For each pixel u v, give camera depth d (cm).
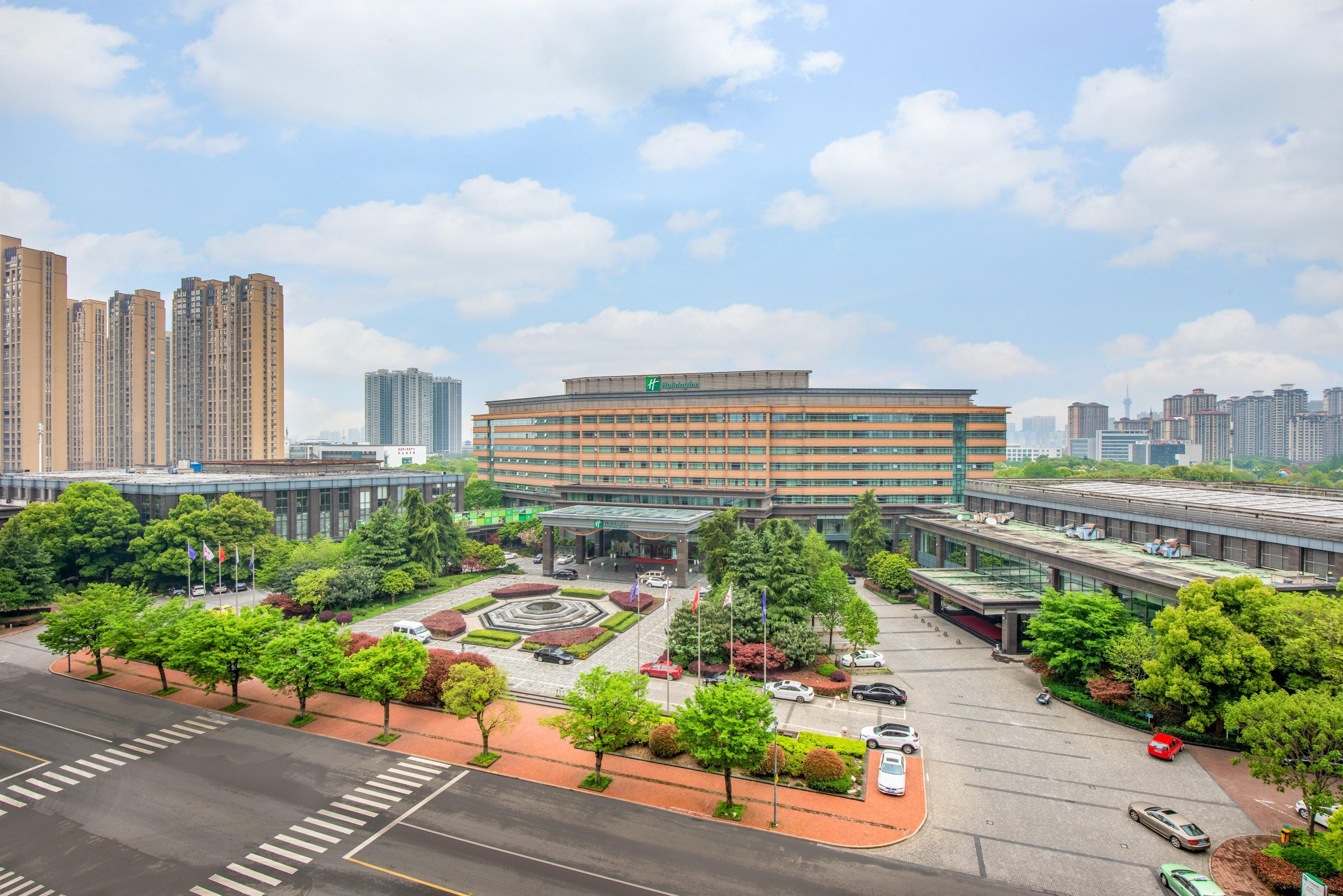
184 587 9612
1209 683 4753
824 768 4344
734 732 3988
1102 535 8256
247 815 4050
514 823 3959
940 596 8769
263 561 9919
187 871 3519
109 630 6212
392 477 13600
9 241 19038
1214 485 10456
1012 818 4038
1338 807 3497
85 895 3325
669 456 13525
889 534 12594
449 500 11344
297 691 5456
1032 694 5997
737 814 4038
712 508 11781
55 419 19812
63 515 9575
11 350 18962
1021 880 3462
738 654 6316
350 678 5062
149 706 5775
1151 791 4331
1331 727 3531
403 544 9925
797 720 5456
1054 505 9300
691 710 4181
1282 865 3434
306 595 8275
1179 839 3703
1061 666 5819
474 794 4306
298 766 4672
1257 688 4519
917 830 3906
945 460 13050
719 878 3459
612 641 7494
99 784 4412
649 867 3553
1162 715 5141
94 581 9794
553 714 5578
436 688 5688
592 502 13612
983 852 3703
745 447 12938
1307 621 4634
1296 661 4488
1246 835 3844
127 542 9944
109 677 6494
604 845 3744
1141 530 7794
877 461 12950
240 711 5656
